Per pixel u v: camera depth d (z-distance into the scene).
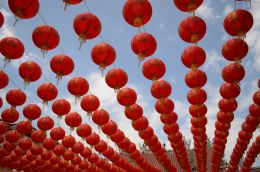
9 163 10.96
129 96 7.28
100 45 5.89
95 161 11.85
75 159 11.59
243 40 5.83
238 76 6.62
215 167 13.62
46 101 7.29
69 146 10.06
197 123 9.35
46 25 5.63
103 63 5.94
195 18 5.48
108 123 9.18
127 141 10.41
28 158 10.91
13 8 4.95
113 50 5.95
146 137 9.79
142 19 5.20
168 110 8.16
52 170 11.95
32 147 10.27
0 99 7.58
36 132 9.13
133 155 11.45
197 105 7.73
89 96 7.83
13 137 8.82
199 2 5.00
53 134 9.52
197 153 12.06
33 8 5.00
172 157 25.91
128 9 5.14
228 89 7.44
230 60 6.04
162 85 7.14
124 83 6.69
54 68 6.33
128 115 8.37
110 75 6.61
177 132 9.98
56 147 10.56
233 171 13.20
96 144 10.20
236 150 11.82
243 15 5.27
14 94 7.60
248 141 10.39
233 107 8.12
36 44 5.61
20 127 8.46
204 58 6.11
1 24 5.16
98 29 5.50
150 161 25.70
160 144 10.97
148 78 6.63
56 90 7.32
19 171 11.78
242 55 5.88
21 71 6.53
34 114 8.19
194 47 6.09
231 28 5.39
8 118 7.92
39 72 6.65
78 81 6.97
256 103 8.02
